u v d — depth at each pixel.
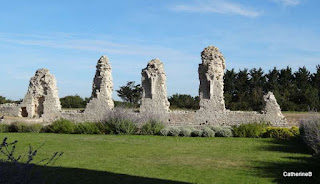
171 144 19.34
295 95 45.34
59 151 16.58
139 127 26.12
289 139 21.83
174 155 15.57
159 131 24.80
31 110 31.50
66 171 12.02
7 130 27.06
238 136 23.48
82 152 16.33
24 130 26.81
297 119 27.05
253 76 54.84
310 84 51.16
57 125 26.50
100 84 29.12
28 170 6.48
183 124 26.80
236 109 44.50
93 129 25.55
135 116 26.91
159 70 27.95
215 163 13.70
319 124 15.79
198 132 23.77
